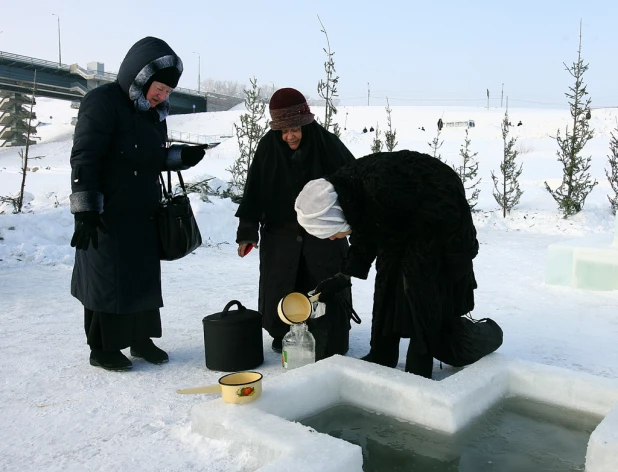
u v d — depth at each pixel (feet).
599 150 95.66
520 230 39.34
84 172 10.45
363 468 7.43
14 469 7.48
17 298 18.10
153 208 11.73
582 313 16.31
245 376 8.89
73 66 194.39
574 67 42.80
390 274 10.24
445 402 8.32
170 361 12.13
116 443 8.17
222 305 17.44
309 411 9.15
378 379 9.12
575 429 8.54
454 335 9.93
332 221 9.32
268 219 12.43
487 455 7.77
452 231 9.14
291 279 12.26
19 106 174.60
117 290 11.19
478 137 160.15
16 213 29.32
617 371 11.34
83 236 10.33
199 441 8.07
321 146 12.10
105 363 11.45
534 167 78.28
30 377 11.08
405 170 9.11
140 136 11.30
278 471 6.37
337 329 11.76
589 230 37.88
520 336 13.94
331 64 37.47
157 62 10.95
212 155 122.83
